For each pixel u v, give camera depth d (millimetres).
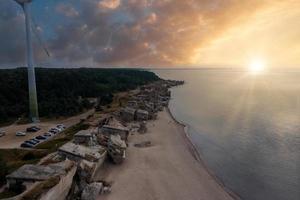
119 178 47938
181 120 102000
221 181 48156
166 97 162125
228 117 105062
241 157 61000
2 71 149625
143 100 137625
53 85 137000
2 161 41938
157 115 110875
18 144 67312
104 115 96250
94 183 43219
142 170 51719
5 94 111625
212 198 41750
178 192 43219
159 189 44000
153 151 63312
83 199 39812
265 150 65375
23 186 34719
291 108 120375
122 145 59875
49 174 37469
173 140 73625
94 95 148125
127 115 97938
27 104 108250
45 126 88000
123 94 167750
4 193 34156
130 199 40625
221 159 59750
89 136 58344
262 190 45250
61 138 67562
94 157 50344
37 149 59250
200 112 117875
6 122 93000
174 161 57031
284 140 72750
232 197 42375
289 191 44969
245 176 50688
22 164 45188
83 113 108875
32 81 94938
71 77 159125
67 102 114250
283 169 53906
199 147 68438
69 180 41188
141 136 77000
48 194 33625
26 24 98438
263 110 117062
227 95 176375
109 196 41344
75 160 48625
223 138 76312
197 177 49188
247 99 154250
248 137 76625
